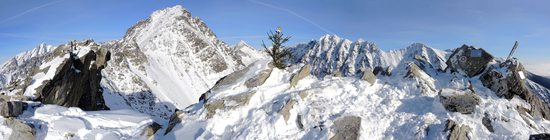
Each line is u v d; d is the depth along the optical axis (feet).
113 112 88.74
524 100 80.74
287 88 84.07
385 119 71.36
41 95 100.42
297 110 73.00
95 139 71.92
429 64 100.73
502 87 81.76
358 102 78.02
